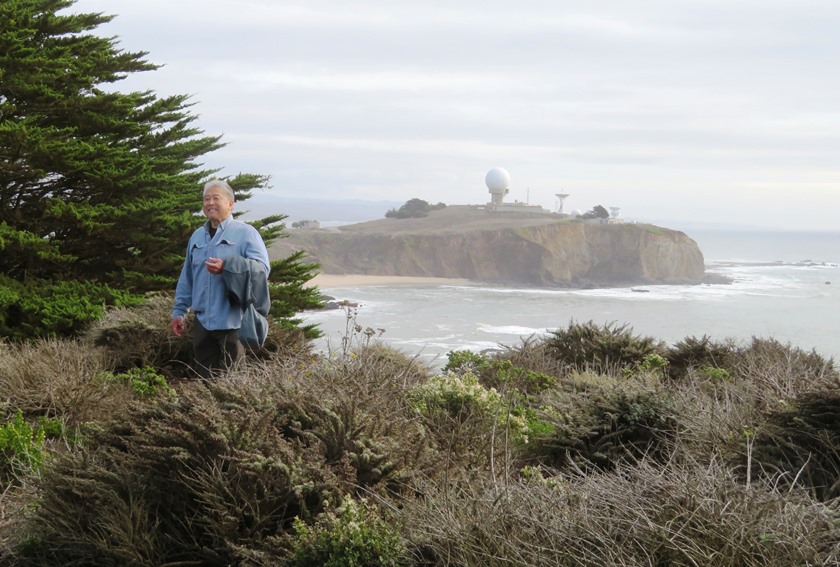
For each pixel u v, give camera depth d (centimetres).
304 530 336
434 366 947
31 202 1177
